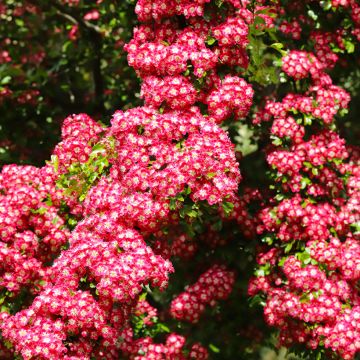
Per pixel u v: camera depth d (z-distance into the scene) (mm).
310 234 11031
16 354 9906
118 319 9516
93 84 15266
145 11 10375
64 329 9305
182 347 12227
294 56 11250
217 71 10375
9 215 10477
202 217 11383
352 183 11594
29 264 10406
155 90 10062
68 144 10461
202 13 10156
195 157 9328
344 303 10883
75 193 10195
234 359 13219
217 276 12008
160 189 9352
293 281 10922
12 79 13789
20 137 13734
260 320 13180
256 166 13641
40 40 15859
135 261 9156
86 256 9258
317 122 11586
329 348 10898
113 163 9867
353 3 11695
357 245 11070
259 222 11953
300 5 12141
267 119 11664
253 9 10758
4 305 10500
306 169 11250
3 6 15336
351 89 15820
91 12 14477
